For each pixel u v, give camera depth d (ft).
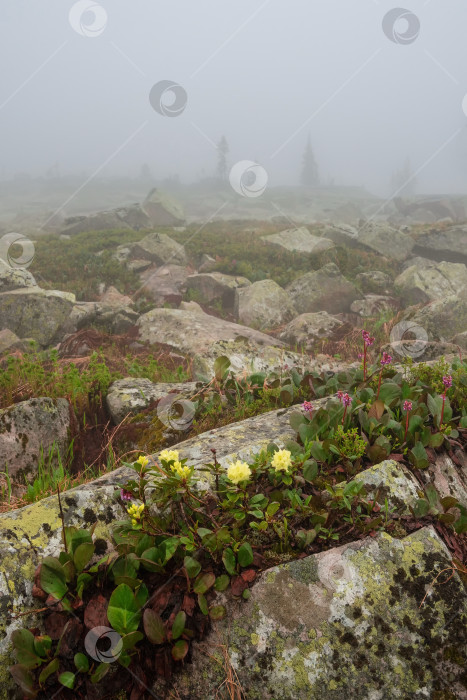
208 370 18.21
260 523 7.30
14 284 34.01
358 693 6.22
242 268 53.52
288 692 6.20
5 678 5.96
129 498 7.66
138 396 14.96
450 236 63.62
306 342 31.17
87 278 51.52
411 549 7.30
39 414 13.08
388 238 63.72
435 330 32.32
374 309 42.04
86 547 6.61
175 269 51.90
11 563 6.66
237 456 8.91
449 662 6.50
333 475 8.68
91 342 27.94
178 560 7.04
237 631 6.54
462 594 7.02
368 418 9.70
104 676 6.30
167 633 6.35
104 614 6.54
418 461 8.87
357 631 6.55
